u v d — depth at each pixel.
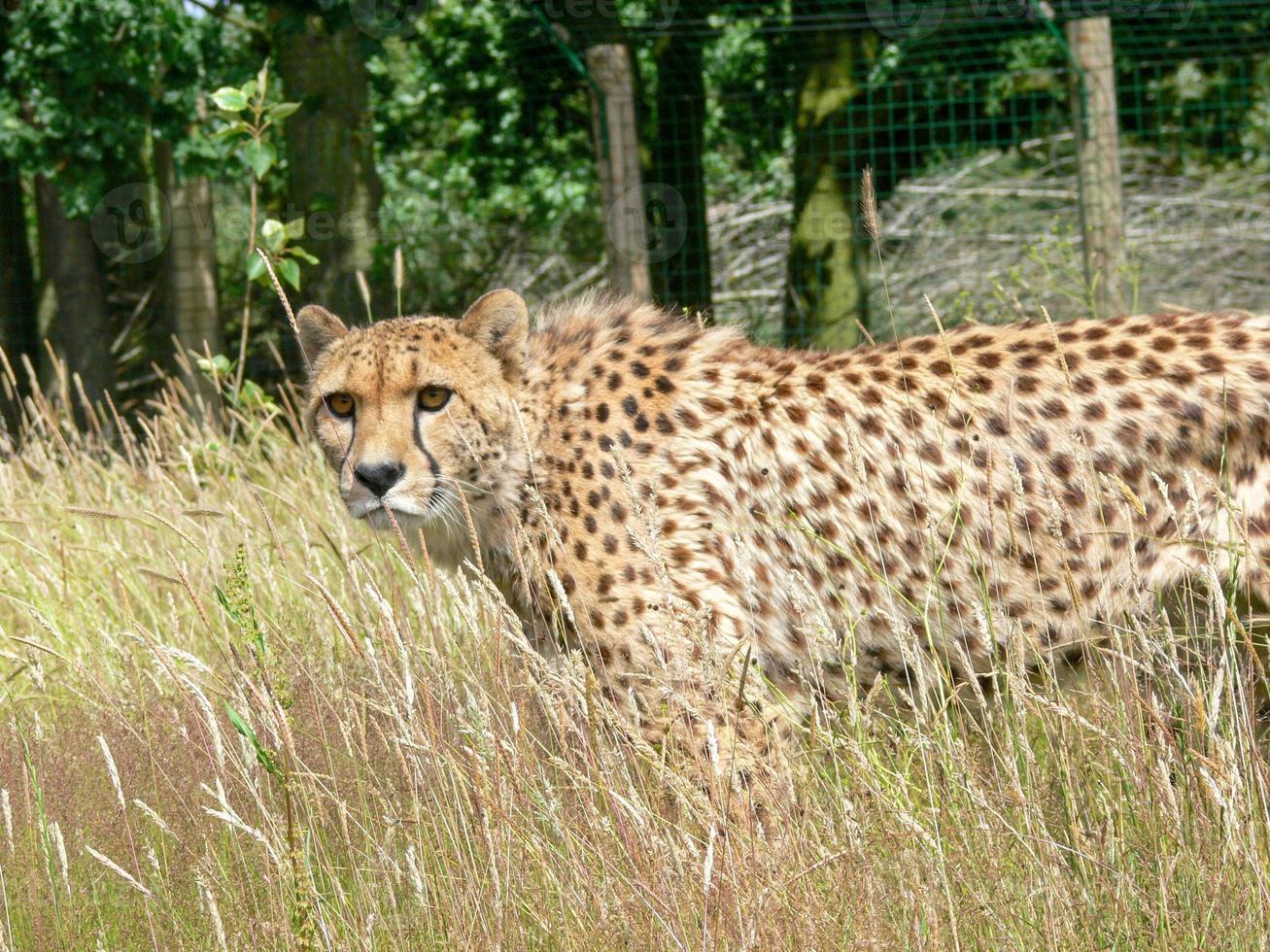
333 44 24.03
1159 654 6.79
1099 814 6.80
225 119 15.40
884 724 7.99
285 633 8.96
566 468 8.16
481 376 8.15
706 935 5.70
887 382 8.10
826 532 8.05
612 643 7.96
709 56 32.03
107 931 7.05
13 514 12.74
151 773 7.89
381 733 7.23
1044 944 6.01
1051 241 19.52
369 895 6.70
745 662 6.88
